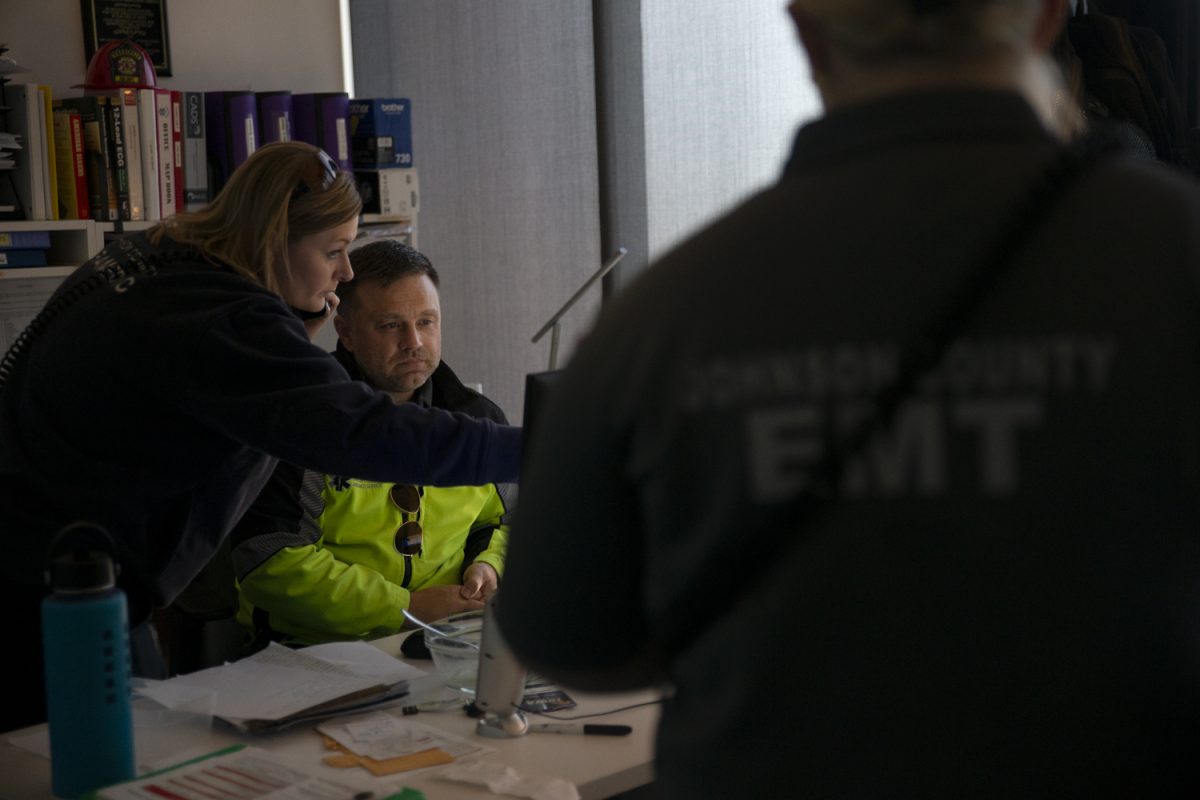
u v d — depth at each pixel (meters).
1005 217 0.70
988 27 0.73
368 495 2.29
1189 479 0.68
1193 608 0.69
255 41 3.97
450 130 4.21
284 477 2.21
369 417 1.62
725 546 0.72
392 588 2.21
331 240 1.81
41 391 1.67
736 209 0.77
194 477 1.69
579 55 3.84
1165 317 0.68
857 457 0.70
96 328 1.64
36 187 3.20
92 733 1.30
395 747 1.46
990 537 0.68
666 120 3.68
